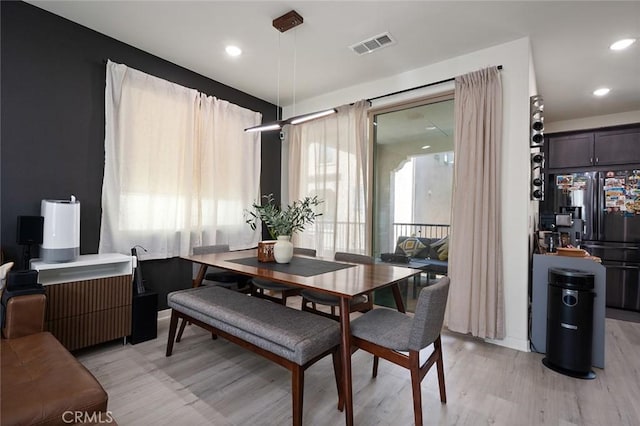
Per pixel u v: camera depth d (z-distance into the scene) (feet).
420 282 11.94
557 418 5.85
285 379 7.09
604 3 7.47
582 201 14.55
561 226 11.59
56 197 8.64
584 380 7.23
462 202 9.61
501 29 8.69
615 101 13.42
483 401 6.35
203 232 11.98
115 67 9.49
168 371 7.34
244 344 6.36
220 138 12.48
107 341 8.27
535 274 8.81
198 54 10.50
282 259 8.18
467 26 8.59
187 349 8.54
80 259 8.17
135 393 6.43
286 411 5.94
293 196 14.69
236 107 13.10
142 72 10.12
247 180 13.57
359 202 12.50
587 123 15.39
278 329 5.78
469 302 9.32
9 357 4.86
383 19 8.38
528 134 8.91
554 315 7.77
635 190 13.44
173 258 11.16
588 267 8.05
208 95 12.30
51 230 7.49
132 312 8.73
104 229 9.37
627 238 13.50
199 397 6.33
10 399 3.82
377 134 12.81
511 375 7.41
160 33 9.31
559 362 7.63
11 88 7.91
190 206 11.23
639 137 13.47
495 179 9.10
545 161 15.60
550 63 10.42
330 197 13.51
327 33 9.09
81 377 4.42
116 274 8.59
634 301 13.23
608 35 8.81
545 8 7.71
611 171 14.01
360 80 12.37
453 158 10.57
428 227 11.60
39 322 5.93
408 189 12.03
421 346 5.15
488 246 9.11
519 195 8.96
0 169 7.77
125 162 9.73
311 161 14.26
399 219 12.30
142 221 10.14
